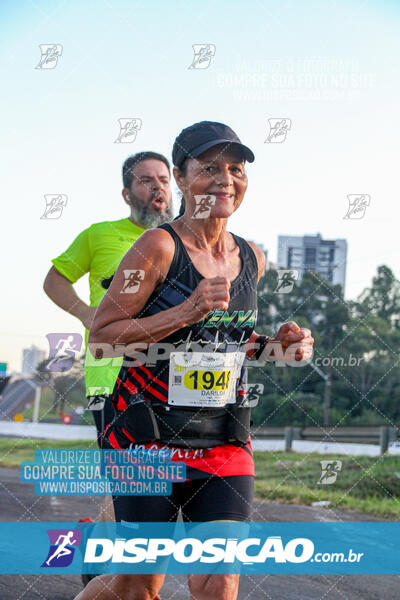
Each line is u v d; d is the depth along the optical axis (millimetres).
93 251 4070
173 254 2344
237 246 2525
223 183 2416
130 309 2334
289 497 7328
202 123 2465
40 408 18672
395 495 7391
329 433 13883
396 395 25422
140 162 3961
